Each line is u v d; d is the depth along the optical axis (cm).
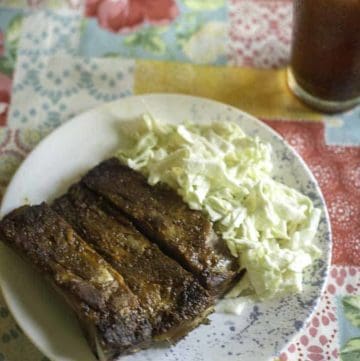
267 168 46
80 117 48
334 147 51
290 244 43
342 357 41
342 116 53
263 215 43
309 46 48
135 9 59
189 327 39
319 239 43
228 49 57
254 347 39
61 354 38
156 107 49
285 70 56
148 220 42
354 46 46
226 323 40
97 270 39
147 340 38
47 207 42
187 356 39
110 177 44
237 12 60
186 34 58
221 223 43
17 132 51
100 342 36
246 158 46
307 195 45
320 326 42
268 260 41
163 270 40
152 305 38
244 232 43
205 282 40
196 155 44
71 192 44
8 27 57
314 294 41
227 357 38
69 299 38
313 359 41
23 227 40
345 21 44
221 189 44
